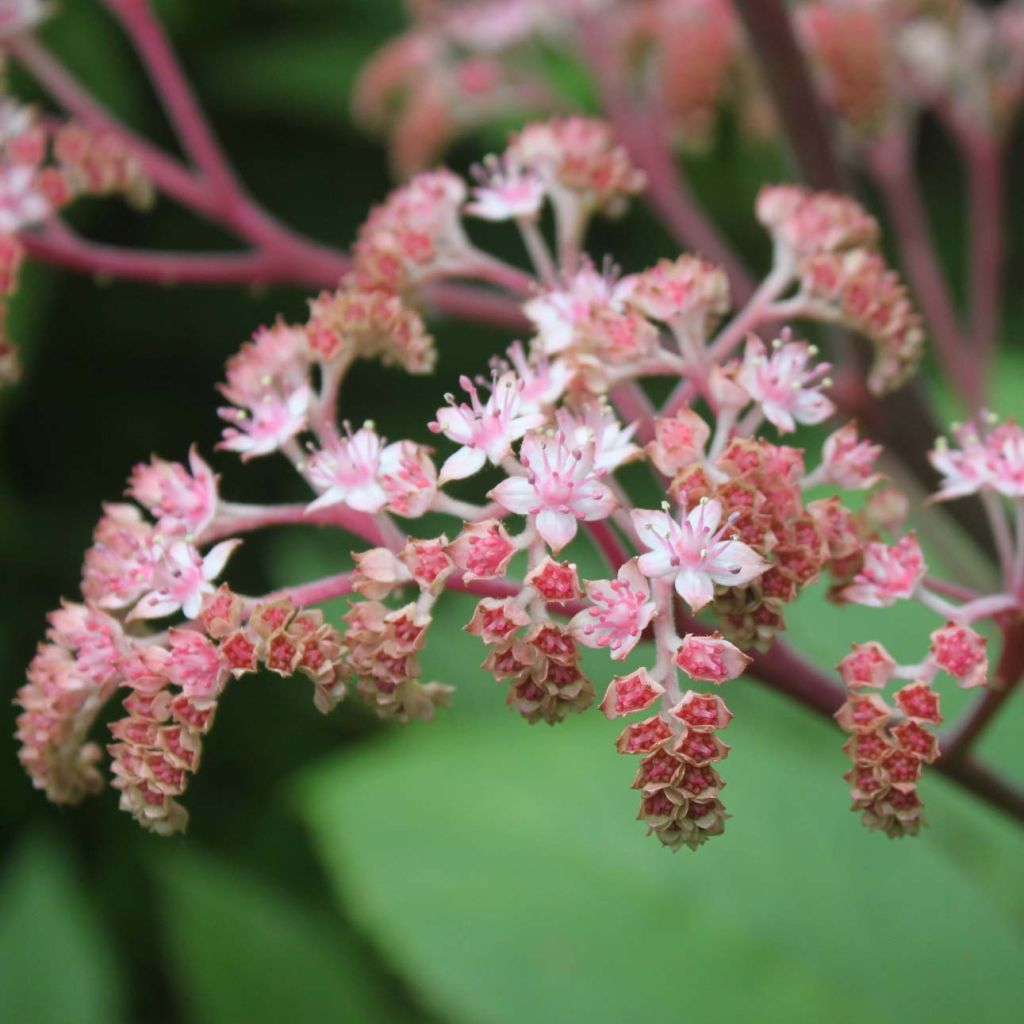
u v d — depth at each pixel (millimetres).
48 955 254
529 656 173
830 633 258
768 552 175
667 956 235
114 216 379
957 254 443
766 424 275
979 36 297
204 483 185
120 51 362
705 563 173
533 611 174
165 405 396
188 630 178
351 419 380
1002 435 190
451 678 279
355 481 182
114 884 349
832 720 191
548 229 396
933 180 454
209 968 269
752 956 235
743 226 402
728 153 391
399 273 204
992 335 286
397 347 192
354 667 176
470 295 234
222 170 241
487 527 175
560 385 185
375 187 399
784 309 197
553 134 209
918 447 229
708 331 190
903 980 232
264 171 396
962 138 297
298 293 391
